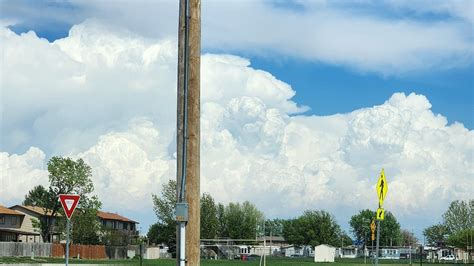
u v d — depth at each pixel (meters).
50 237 116.69
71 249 108.38
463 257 126.69
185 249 10.56
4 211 126.00
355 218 189.12
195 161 10.77
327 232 165.38
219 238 125.44
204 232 117.56
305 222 167.12
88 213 111.88
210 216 119.00
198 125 10.85
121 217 173.88
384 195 18.47
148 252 121.38
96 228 116.94
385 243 188.50
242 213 135.75
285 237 171.12
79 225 111.31
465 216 130.00
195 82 10.86
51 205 112.56
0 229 114.50
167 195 110.94
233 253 113.94
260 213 136.62
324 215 167.62
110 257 114.62
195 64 10.88
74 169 111.19
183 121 10.80
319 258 106.50
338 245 171.50
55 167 110.25
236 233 134.50
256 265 74.31
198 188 10.77
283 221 186.25
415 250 141.00
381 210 18.47
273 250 151.25
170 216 110.25
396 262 104.12
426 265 88.69
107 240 121.06
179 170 10.77
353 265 81.62
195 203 10.70
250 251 136.50
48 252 105.44
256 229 133.00
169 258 114.56
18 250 100.12
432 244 148.12
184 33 10.94
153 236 127.50
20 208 132.62
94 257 111.50
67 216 22.86
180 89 10.89
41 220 114.38
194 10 10.96
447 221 131.25
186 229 10.62
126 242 123.12
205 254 113.06
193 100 10.83
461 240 110.75
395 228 189.12
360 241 187.50
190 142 10.77
